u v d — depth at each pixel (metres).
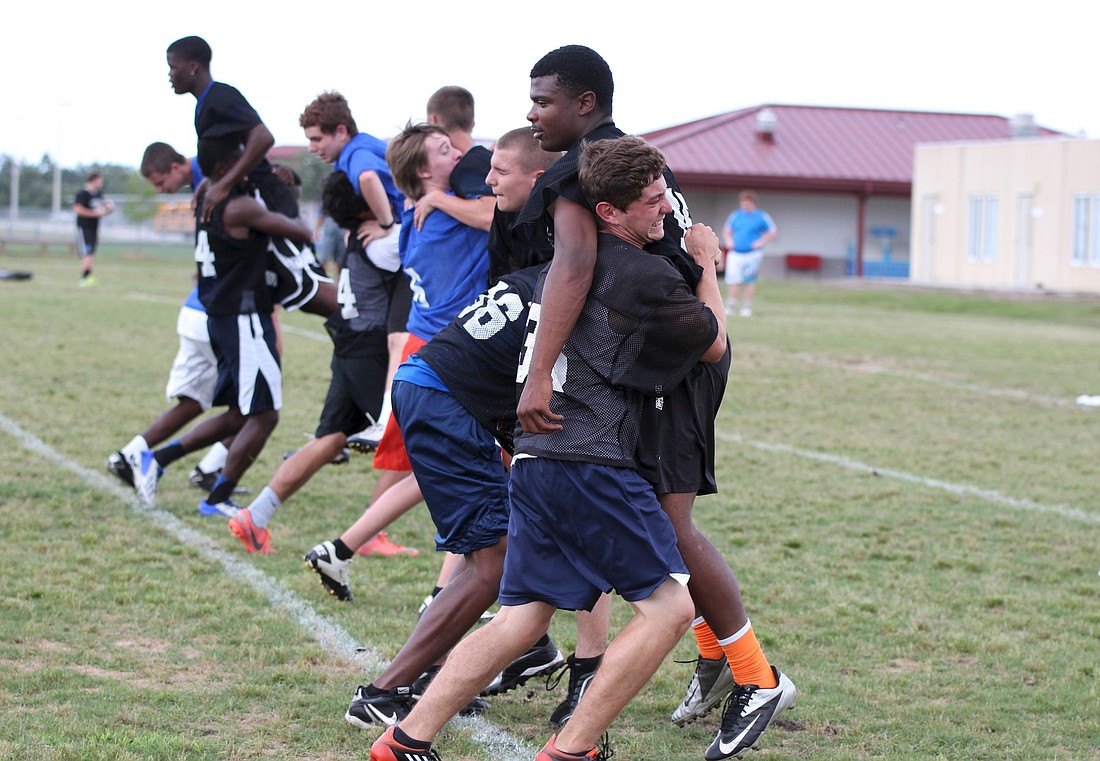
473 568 6.31
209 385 11.06
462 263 8.14
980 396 19.36
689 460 5.89
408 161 8.11
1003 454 14.80
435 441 6.28
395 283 9.41
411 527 10.84
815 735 6.51
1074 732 6.61
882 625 8.34
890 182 60.81
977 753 6.30
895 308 39.75
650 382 5.46
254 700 6.70
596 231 5.54
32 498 11.05
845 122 66.75
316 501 11.59
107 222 72.88
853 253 62.47
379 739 5.56
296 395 17.53
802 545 10.45
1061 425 16.92
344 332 9.50
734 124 64.94
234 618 8.07
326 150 9.77
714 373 6.02
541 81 5.98
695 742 6.44
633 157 5.37
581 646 6.66
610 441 5.41
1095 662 7.68
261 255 10.41
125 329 23.92
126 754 5.81
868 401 18.61
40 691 6.64
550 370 5.39
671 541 5.53
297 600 8.53
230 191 10.24
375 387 9.47
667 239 5.83
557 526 5.48
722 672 6.41
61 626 7.73
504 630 5.55
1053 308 38.66
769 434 15.77
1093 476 13.59
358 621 8.13
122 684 6.80
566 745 5.42
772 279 56.19
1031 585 9.43
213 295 10.42
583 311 5.45
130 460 10.85
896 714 6.79
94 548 9.58
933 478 13.31
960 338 28.25
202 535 10.11
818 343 26.09
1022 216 48.84
